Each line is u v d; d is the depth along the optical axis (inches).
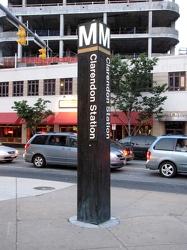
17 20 555.8
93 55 222.4
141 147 768.3
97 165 220.1
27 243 184.5
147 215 250.5
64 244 183.9
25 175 489.7
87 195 223.9
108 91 231.9
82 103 227.8
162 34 1713.8
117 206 279.0
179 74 1066.7
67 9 1787.6
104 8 1754.4
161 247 182.7
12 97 1302.9
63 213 248.5
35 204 278.1
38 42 684.7
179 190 387.5
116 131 1139.3
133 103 1054.4
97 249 177.6
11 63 1606.8
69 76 1209.4
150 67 1001.5
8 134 1326.3
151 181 454.3
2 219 230.4
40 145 585.0
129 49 2003.0
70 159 554.9
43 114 1140.5
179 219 241.4
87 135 224.4
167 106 1069.1
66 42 1872.5
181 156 481.7
